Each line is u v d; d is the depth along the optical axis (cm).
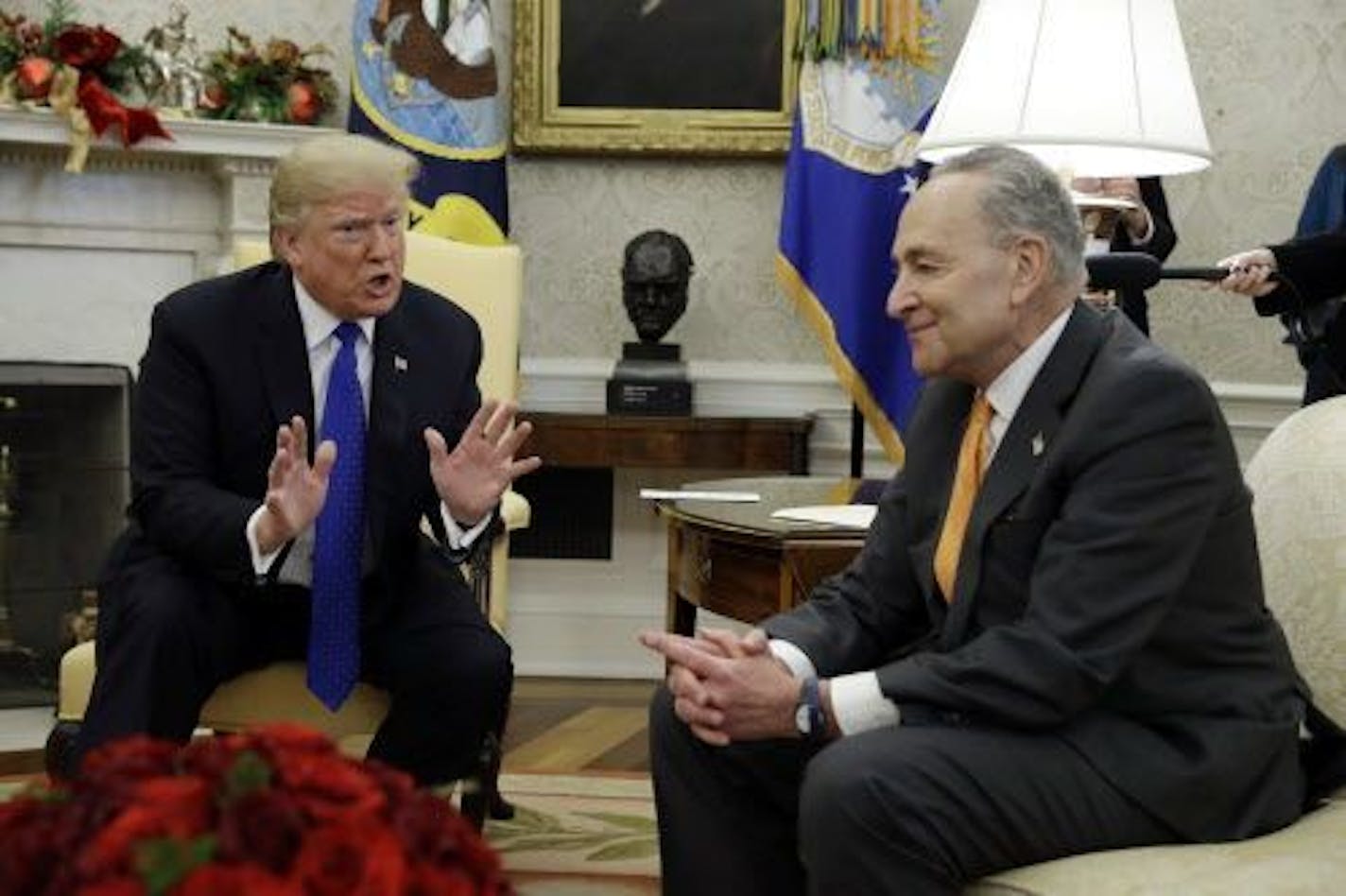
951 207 193
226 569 245
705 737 194
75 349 466
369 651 262
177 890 97
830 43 455
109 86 455
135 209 467
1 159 454
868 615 217
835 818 179
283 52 471
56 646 466
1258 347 488
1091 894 172
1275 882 172
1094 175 311
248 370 261
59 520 466
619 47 491
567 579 509
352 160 254
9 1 474
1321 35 480
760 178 498
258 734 115
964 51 301
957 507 203
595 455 464
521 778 386
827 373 497
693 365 500
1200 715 189
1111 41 289
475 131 458
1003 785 180
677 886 211
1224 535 190
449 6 457
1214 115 483
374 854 102
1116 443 186
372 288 256
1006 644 184
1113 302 301
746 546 265
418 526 268
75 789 111
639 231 499
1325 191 414
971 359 197
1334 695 208
